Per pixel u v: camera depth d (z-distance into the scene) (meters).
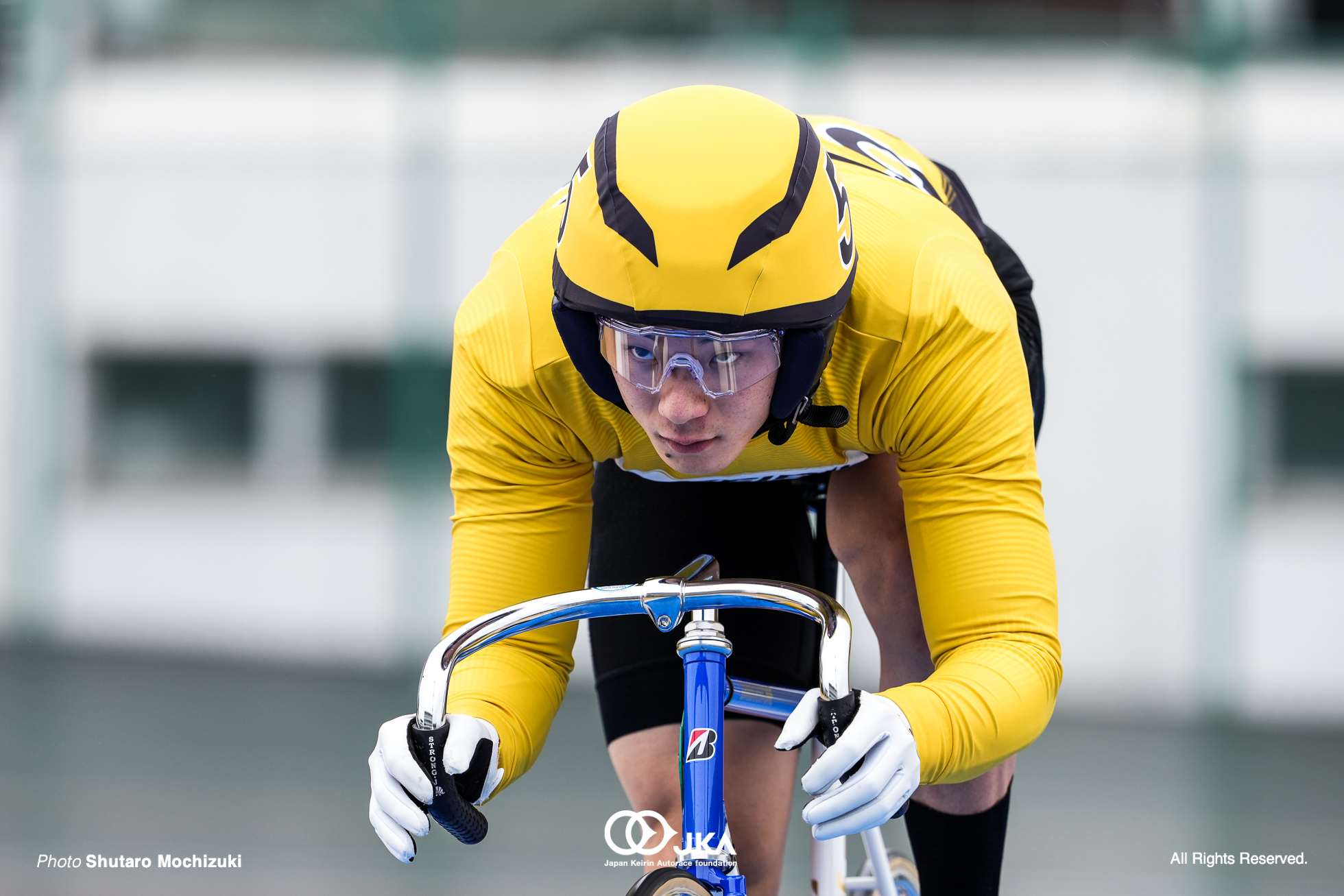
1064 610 26.66
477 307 6.59
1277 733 25.56
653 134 5.52
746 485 7.99
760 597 5.61
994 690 5.81
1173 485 26.47
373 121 28.38
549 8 27.97
